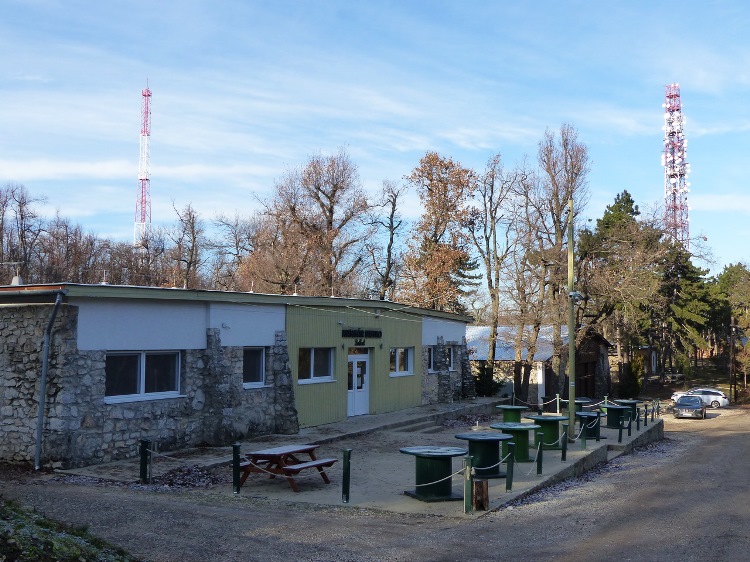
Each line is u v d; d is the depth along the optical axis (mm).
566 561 9477
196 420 18891
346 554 9422
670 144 67375
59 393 15312
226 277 57500
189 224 58000
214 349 19297
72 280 48656
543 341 43500
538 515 12672
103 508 11297
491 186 47875
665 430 39375
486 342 48625
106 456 16219
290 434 21641
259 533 10273
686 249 42844
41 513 10086
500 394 47062
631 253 41156
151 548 9125
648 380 70375
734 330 65062
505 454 18453
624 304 42875
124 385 17141
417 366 31531
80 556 7551
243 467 14203
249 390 20703
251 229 58312
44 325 15664
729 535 11414
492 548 10117
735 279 75875
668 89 68188
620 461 22844
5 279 44844
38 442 15352
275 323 22031
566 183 41594
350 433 22344
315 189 48938
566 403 36500
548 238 42281
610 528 11742
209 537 9859
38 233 51000
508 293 43250
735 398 62812
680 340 67688
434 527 11367
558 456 19719
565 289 42375
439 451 13469
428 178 46469
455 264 47031
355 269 51250
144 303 17422
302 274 48344
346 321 25812
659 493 15859
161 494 13219
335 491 14086
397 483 15031
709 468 21297
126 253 53781
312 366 24156
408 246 47312
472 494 12633
